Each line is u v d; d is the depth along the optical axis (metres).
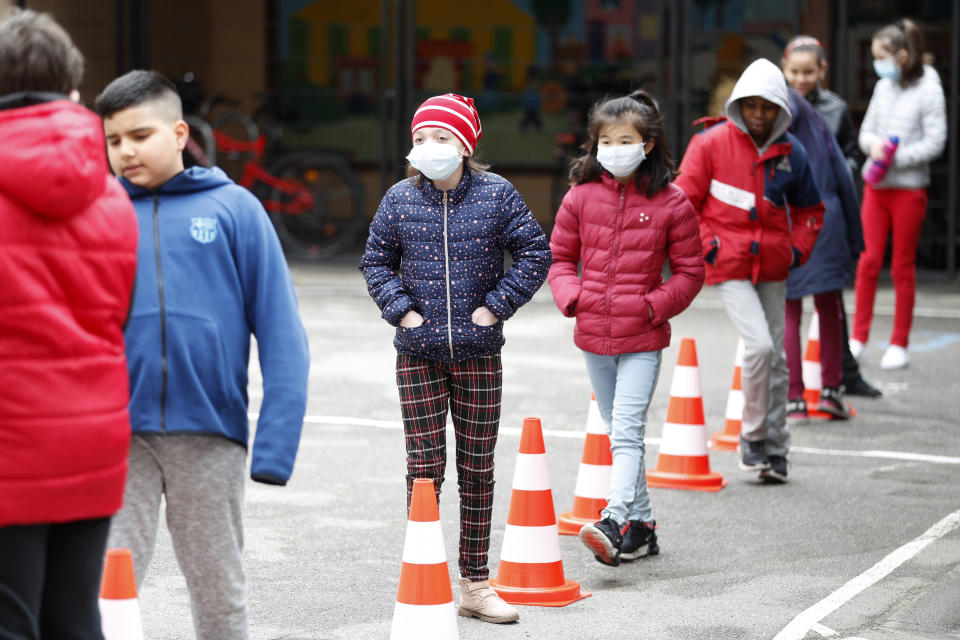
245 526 11.33
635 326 10.28
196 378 6.60
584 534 9.84
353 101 36.16
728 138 12.48
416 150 8.74
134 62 31.72
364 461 13.68
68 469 5.42
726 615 9.21
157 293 6.58
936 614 9.26
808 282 15.32
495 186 9.05
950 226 29.12
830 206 15.16
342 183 31.56
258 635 8.71
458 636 8.02
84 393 5.48
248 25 35.66
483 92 36.25
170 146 6.70
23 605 5.40
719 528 11.52
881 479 13.27
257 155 31.23
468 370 9.05
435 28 36.28
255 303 6.77
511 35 36.12
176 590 9.63
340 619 9.05
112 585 6.51
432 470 9.14
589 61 35.81
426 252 8.98
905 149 18.25
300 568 10.20
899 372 19.16
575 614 9.25
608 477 11.45
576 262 10.84
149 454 6.61
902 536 11.28
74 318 5.51
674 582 10.01
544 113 36.00
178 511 6.70
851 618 9.16
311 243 31.83
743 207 12.41
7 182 5.29
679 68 31.92
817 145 15.07
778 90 12.09
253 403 16.61
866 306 18.78
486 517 9.19
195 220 6.67
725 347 21.08
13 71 5.49
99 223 5.59
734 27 32.16
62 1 30.91
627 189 10.42
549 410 16.28
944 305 26.11
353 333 22.08
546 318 24.23
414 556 7.96
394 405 16.56
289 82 36.31
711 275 12.67
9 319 5.34
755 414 12.85
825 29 30.20
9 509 5.32
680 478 12.91
